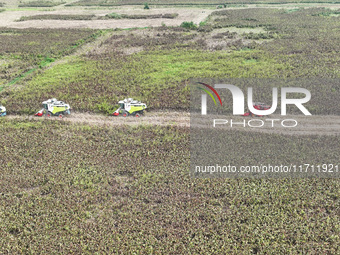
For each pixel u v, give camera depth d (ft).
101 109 87.25
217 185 59.16
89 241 49.75
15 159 67.87
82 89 99.14
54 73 112.68
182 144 70.74
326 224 51.06
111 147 71.00
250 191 57.47
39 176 62.59
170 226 52.16
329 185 58.03
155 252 47.78
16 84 105.40
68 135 75.87
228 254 47.24
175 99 90.58
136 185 60.03
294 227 50.72
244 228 51.16
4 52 136.36
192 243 48.83
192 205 55.52
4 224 52.80
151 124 79.71
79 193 58.08
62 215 53.88
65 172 63.41
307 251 47.44
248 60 120.57
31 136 75.72
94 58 127.34
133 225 52.31
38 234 51.06
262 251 47.29
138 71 111.75
